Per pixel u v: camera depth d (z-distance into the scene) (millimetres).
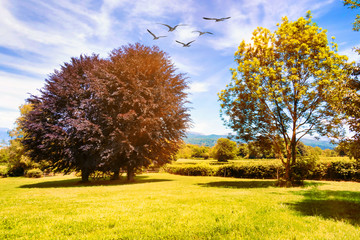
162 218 5875
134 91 21203
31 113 21109
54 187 17750
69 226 5293
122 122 21062
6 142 38500
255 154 18094
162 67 24406
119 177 27484
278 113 16203
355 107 6883
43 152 21016
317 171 20500
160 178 26938
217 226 5125
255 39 17203
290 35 15875
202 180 22703
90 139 19234
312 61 14883
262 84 16078
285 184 15203
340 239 4258
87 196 10531
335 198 8922
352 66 7543
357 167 18250
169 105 21859
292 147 15914
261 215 6148
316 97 14586
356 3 9203
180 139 24094
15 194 12164
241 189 13289
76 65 23953
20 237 4637
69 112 21703
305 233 4664
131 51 23688
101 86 20875
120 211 6750
